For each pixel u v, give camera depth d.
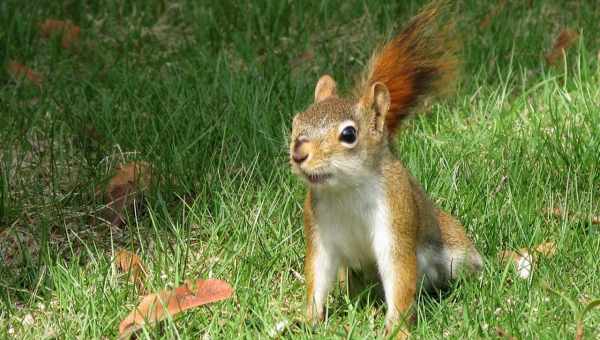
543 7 14.69
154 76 13.55
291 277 9.59
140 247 10.16
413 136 11.61
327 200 8.60
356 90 9.90
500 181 10.77
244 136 11.73
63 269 9.36
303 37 14.49
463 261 9.41
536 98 12.56
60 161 11.59
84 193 10.94
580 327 7.91
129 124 12.06
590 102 12.02
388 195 8.55
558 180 10.80
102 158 11.58
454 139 11.68
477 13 14.59
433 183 10.71
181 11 15.42
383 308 9.17
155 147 11.52
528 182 10.77
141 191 10.87
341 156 8.24
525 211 10.13
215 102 12.52
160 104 12.44
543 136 11.50
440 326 8.55
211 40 14.58
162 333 8.59
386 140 8.60
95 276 9.41
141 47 14.50
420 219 8.98
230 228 10.16
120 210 10.66
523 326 8.40
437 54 9.52
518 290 8.89
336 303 9.34
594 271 9.12
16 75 13.50
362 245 8.88
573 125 11.45
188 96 12.59
